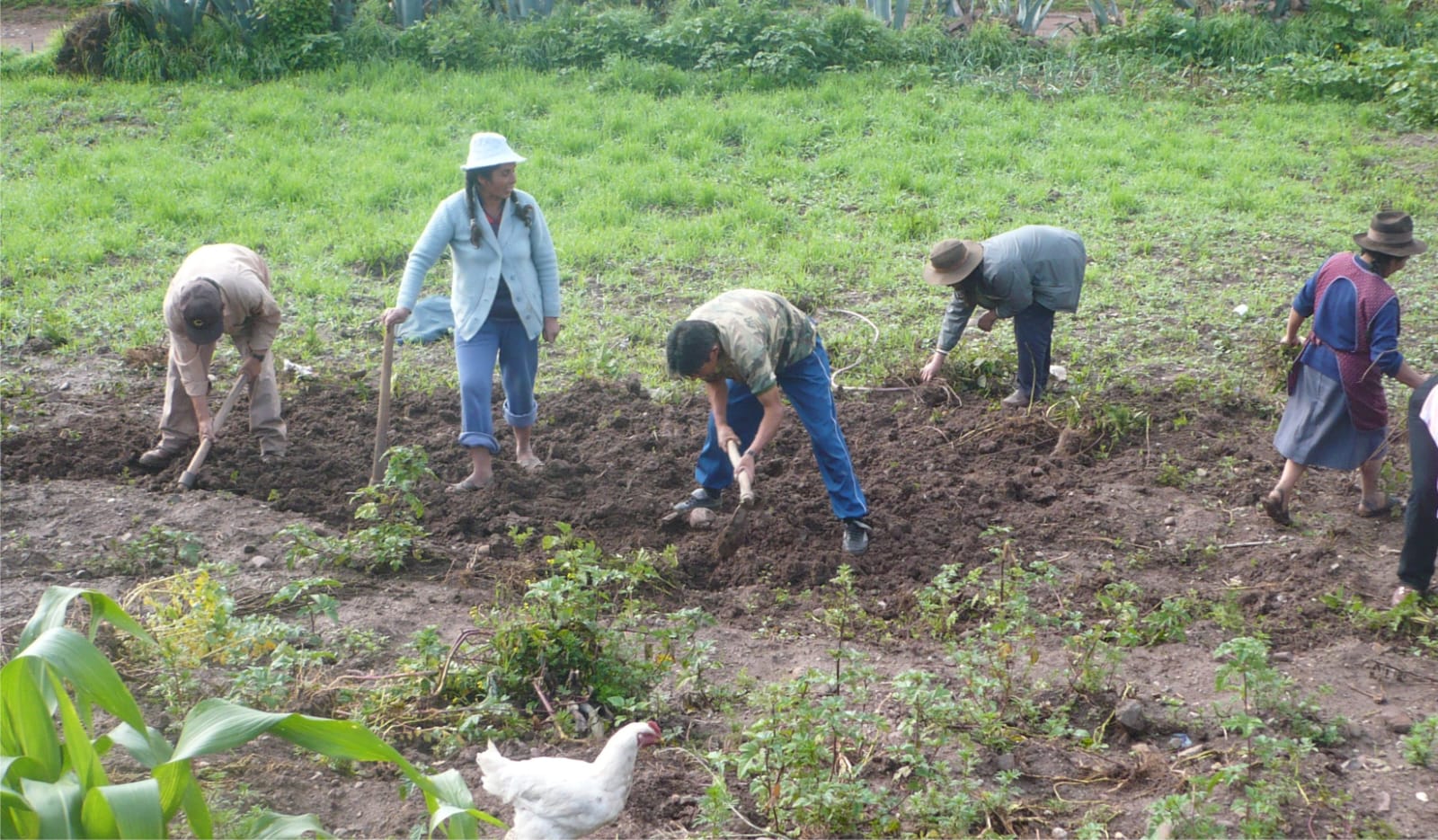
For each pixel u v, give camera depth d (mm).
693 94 14914
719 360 5379
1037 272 7215
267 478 6707
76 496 6375
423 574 5832
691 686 4805
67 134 13391
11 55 16344
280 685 4426
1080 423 7402
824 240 10680
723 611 5590
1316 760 4371
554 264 6570
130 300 9328
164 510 6262
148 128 13750
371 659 5012
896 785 4246
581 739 4484
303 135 13391
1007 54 16094
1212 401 7801
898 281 9867
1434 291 9539
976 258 7160
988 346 8227
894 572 5891
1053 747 4488
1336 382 5953
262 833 3270
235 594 5441
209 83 15117
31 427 7223
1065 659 5098
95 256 10117
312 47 15805
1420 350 8438
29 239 10344
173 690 4512
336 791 4188
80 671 3029
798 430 7391
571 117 13961
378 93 14711
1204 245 10570
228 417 7352
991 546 6062
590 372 8227
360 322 9016
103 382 8023
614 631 4875
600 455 7148
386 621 5301
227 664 4789
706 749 4453
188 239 10617
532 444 7309
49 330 8633
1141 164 12742
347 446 7188
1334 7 16672
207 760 4270
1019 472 6973
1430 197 11859
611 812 3643
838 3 17766
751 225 11117
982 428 7492
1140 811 4121
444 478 6871
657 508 6492
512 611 4977
